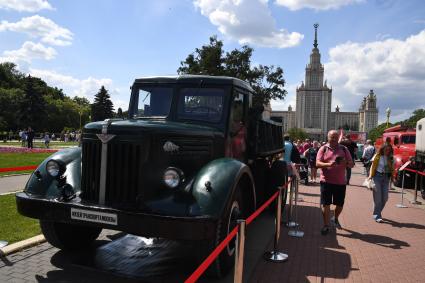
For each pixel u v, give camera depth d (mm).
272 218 8508
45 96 93312
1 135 59406
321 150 7516
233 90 5773
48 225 5066
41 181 4793
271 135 8852
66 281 4441
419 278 5215
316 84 181875
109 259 5199
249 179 5027
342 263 5707
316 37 183625
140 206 4223
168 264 5098
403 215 9594
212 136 5199
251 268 5223
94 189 4504
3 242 5461
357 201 11586
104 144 4402
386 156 8742
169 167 4344
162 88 6008
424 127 13859
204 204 4094
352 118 188875
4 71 99688
